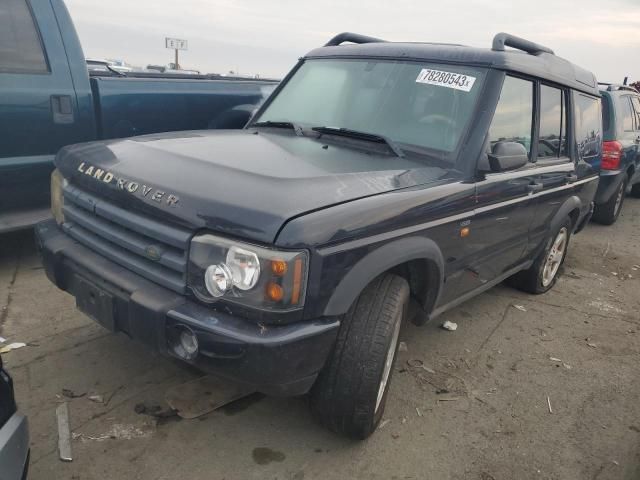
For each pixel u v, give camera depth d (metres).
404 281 2.72
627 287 5.75
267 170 2.49
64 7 4.52
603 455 2.96
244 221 2.13
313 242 2.14
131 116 4.96
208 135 3.28
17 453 1.80
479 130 3.21
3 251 4.87
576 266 6.31
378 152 3.17
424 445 2.87
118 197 2.51
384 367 2.60
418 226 2.68
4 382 1.88
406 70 3.56
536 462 2.85
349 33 4.41
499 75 3.38
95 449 2.57
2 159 4.20
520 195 3.69
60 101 4.43
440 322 4.36
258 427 2.85
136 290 2.35
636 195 11.13
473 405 3.27
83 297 2.64
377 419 2.80
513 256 4.16
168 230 2.30
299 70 4.11
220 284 2.16
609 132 7.71
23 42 4.25
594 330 4.55
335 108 3.64
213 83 5.65
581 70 5.01
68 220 2.92
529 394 3.47
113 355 3.33
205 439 2.72
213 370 2.22
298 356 2.20
